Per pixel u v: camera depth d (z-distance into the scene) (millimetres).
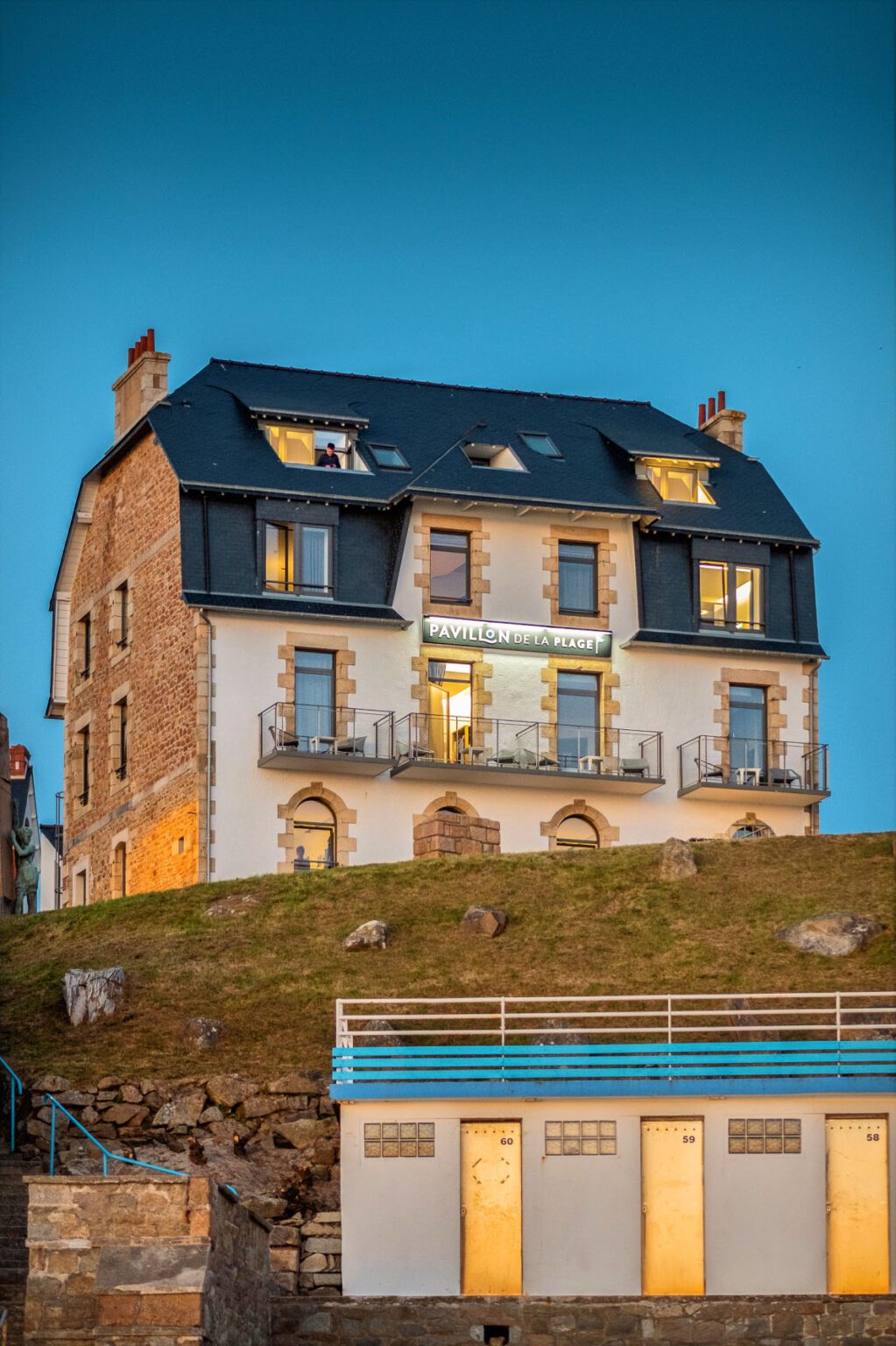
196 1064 36969
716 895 43781
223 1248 28250
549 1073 33375
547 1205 32812
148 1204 27328
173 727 52156
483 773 52250
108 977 39188
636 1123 33094
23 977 41031
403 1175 32875
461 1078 33469
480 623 53531
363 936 41594
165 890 45094
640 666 54781
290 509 52875
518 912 43156
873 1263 32844
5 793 50969
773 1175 33000
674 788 54375
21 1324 28719
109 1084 36094
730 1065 34094
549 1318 31516
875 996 38250
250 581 52156
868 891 43562
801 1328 31750
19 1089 36188
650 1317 31594
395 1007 38969
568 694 54375
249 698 51469
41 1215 27312
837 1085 33188
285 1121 35500
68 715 59250
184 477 52219
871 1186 33062
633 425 59344
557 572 54656
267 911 43469
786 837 46625
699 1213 32844
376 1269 32531
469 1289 32531
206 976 40438
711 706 55125
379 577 53375
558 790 53438
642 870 44969
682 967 40656
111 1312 26750
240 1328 29016
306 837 51594
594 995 36562
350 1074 33375
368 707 52406
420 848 51531
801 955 40906
